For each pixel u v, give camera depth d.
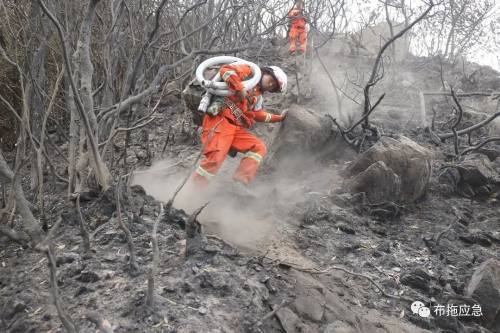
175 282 2.64
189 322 2.35
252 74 4.27
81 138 3.68
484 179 5.29
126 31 4.61
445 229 4.31
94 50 4.83
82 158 3.68
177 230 3.24
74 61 3.50
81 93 3.38
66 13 3.61
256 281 2.82
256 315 2.53
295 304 2.79
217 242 3.16
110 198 3.41
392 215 4.63
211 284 2.65
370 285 3.57
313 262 3.67
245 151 4.33
